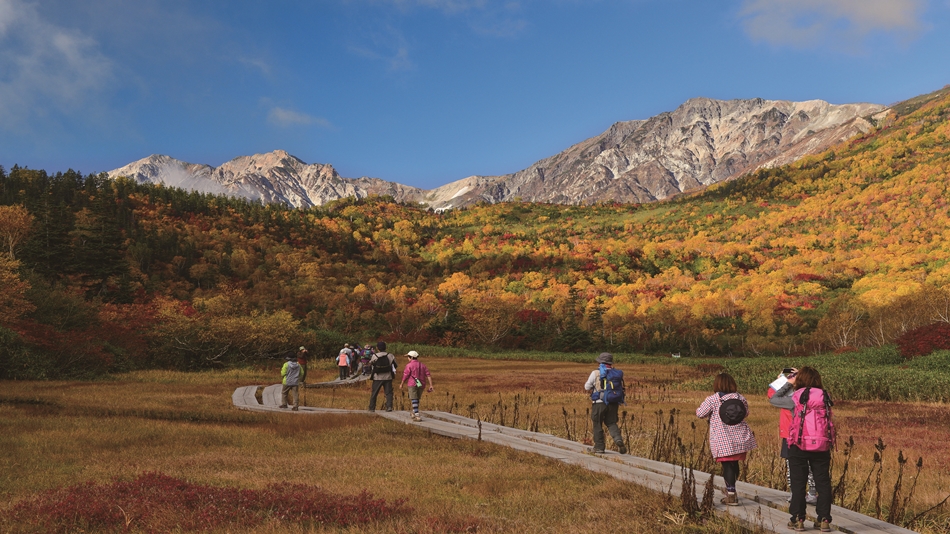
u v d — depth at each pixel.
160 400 20.28
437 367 53.62
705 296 185.50
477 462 10.62
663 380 41.09
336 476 9.35
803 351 119.75
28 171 177.75
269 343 43.12
